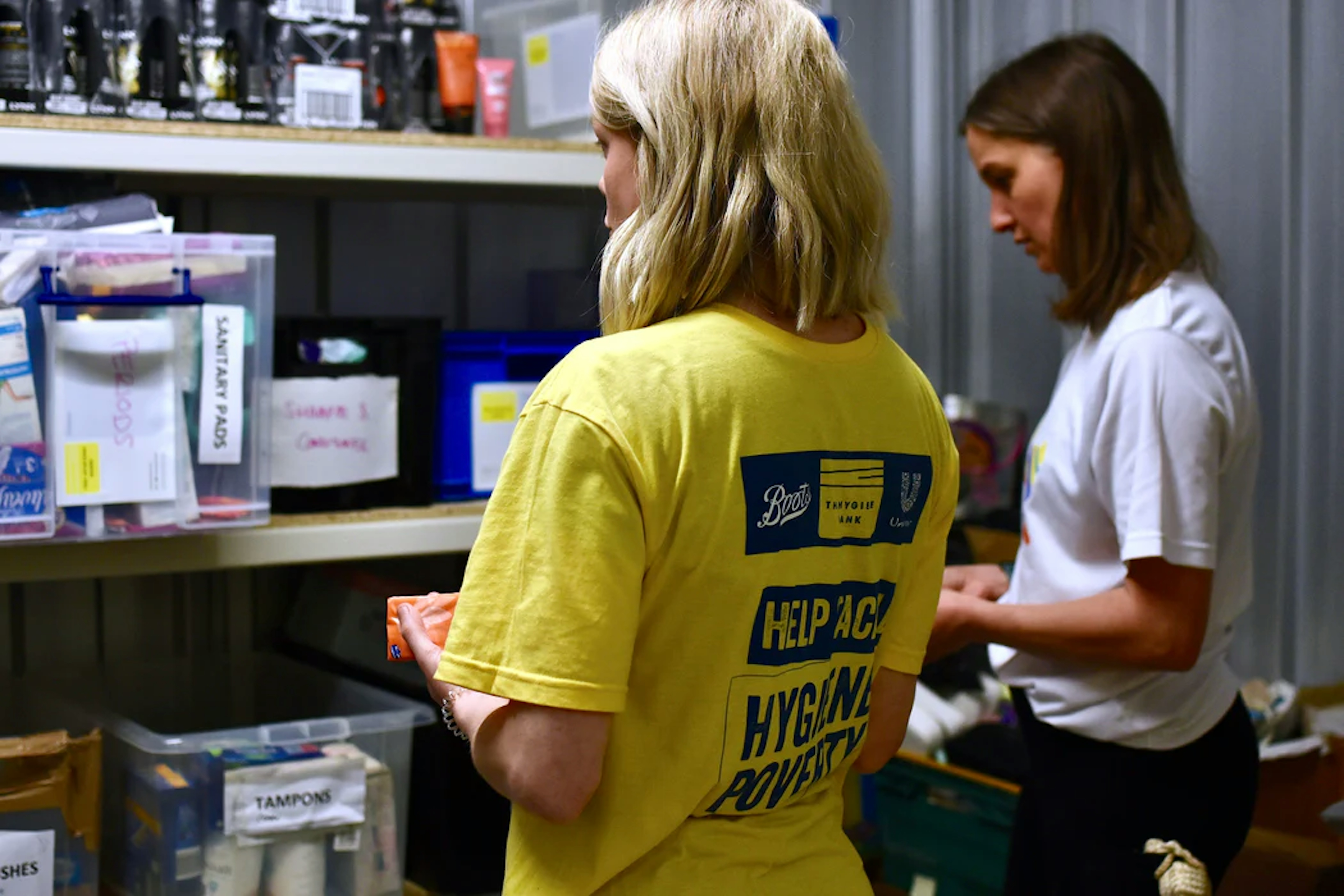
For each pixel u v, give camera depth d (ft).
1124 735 4.76
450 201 7.54
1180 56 7.75
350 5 5.76
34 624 6.77
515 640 2.74
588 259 8.31
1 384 4.36
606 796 2.91
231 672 7.19
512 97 6.63
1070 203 4.89
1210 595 4.52
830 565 3.03
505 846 6.28
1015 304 8.79
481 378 6.12
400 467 5.83
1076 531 4.86
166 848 5.00
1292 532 7.56
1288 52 7.25
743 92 2.90
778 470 2.86
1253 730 5.09
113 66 5.23
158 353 4.68
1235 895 6.53
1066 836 4.95
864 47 8.95
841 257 3.02
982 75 8.59
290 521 5.42
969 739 7.07
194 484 4.84
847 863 3.29
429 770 6.19
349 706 6.28
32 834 4.65
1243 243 7.58
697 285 2.96
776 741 3.01
